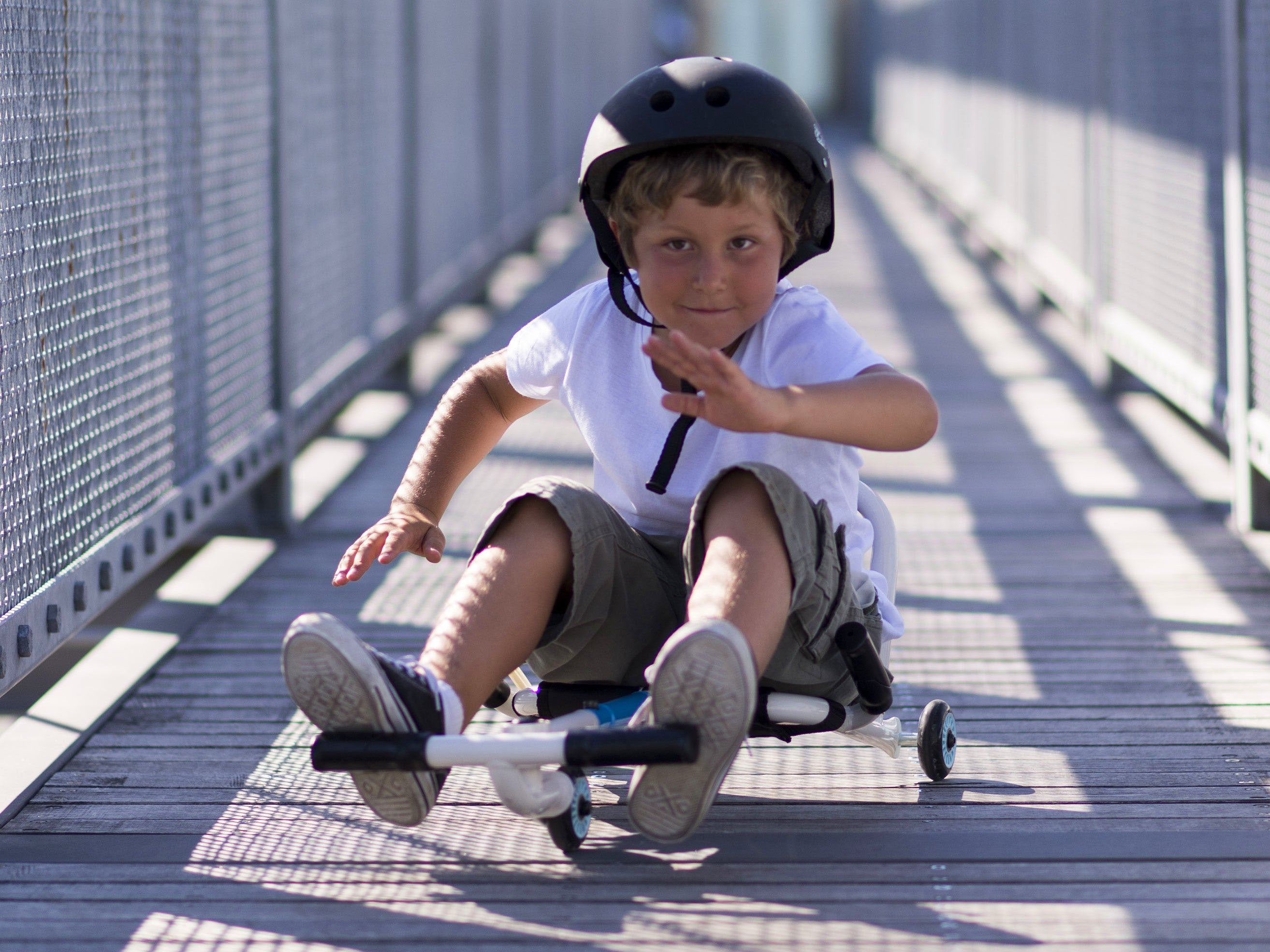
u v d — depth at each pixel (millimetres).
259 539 6938
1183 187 7871
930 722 3828
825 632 3264
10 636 3854
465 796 3875
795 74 45938
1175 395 7980
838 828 3621
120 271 4914
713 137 3008
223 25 6148
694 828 3021
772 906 3188
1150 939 3014
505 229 14977
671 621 3438
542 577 3172
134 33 5074
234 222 6281
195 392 5754
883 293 14523
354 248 8680
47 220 4270
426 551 3457
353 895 3281
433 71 10930
